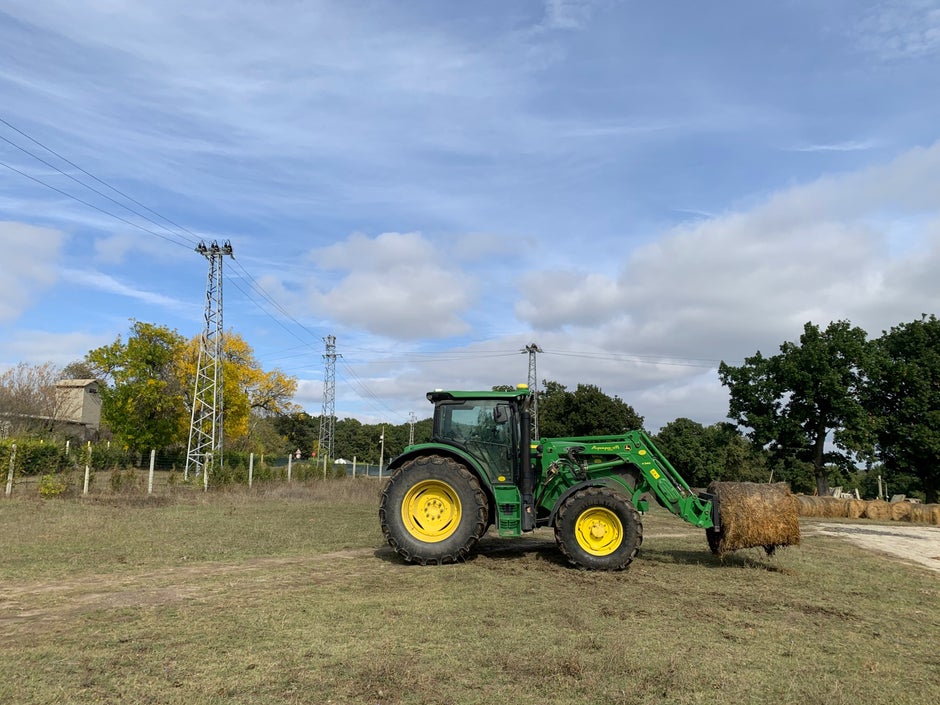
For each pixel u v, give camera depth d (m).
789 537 8.31
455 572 7.58
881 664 4.65
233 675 4.12
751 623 5.64
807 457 30.62
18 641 4.79
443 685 4.02
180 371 40.88
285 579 7.09
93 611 5.65
